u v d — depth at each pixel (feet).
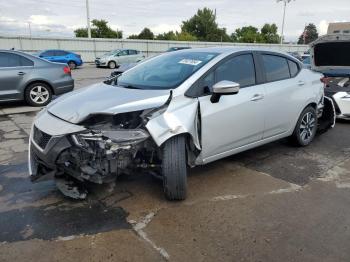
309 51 25.61
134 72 15.29
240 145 14.48
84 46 123.44
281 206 11.96
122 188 13.23
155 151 12.03
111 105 11.44
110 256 9.38
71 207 11.94
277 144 18.70
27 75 29.43
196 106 12.26
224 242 9.95
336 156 16.99
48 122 11.63
